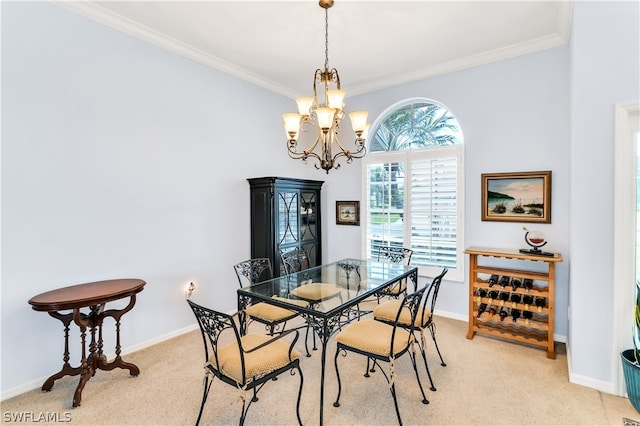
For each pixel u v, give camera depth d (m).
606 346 2.20
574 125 2.26
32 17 2.30
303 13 2.65
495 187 3.35
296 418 1.98
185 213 3.29
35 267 2.33
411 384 2.34
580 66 2.22
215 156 3.58
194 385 2.36
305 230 4.28
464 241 3.56
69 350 2.51
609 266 2.17
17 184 2.25
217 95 3.60
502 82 3.32
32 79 2.31
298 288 2.51
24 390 2.27
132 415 2.03
